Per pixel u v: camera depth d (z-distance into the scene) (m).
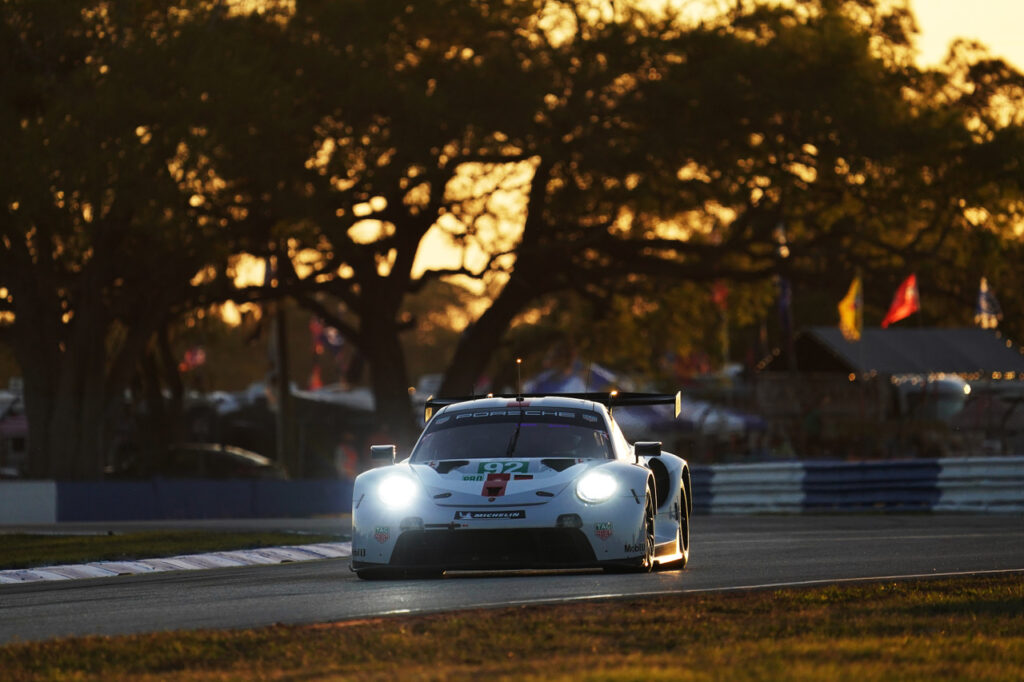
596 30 145.50
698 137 144.62
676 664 24.39
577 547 37.72
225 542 61.47
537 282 171.75
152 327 143.12
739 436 155.75
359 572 40.44
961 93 163.88
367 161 138.75
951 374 147.62
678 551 43.38
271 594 37.56
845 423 142.62
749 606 32.06
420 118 135.38
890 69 156.25
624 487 38.66
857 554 48.72
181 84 121.62
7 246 135.12
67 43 126.50
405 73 147.88
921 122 149.25
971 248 160.75
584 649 26.55
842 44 145.75
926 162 148.62
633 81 150.38
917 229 175.25
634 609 31.69
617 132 147.62
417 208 161.75
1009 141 147.00
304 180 133.38
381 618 30.92
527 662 25.12
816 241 165.75
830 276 164.38
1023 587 35.72
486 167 157.50
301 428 172.38
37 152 118.44
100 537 65.94
